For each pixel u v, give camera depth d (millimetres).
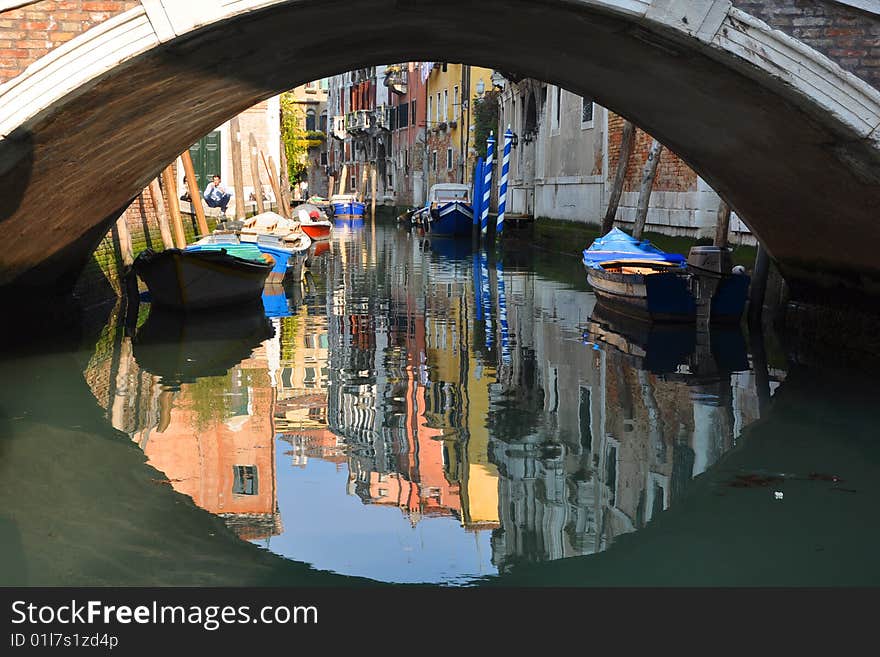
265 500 6078
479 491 6223
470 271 20312
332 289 17156
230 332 12180
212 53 7969
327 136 64312
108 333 11922
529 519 5773
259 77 10031
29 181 8625
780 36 7012
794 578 4992
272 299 15672
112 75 7148
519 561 5199
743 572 5055
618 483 6371
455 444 7262
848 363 10062
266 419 7926
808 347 11055
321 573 5066
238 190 19781
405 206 47438
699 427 7656
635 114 11055
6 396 8594
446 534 5562
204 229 17609
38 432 7480
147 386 9062
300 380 9406
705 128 9695
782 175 9469
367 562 5199
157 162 11617
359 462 6844
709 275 12438
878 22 7016
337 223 45938
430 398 8664
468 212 32312
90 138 8578
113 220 12422
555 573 5059
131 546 5363
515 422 7863
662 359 10422
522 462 6848
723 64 7277
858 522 5660
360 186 55656
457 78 38531
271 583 4953
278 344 11414
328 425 7766
